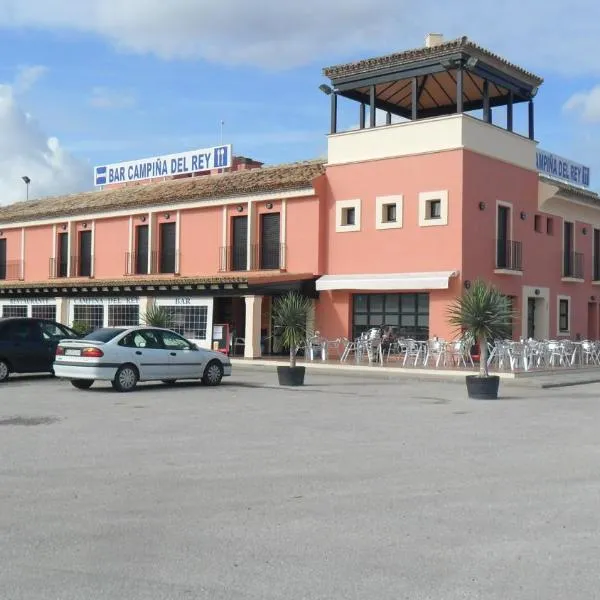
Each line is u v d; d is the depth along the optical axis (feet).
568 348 89.92
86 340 58.49
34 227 130.21
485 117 92.84
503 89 98.43
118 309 106.01
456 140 87.76
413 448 34.17
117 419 42.96
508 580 17.19
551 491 25.84
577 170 117.80
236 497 24.80
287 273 99.81
